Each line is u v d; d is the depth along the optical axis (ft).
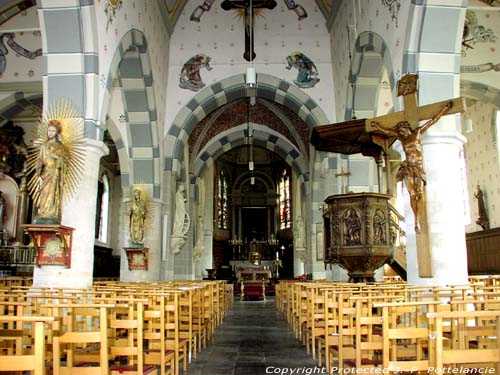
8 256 61.62
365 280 36.37
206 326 28.78
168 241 51.90
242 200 123.95
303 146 73.10
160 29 51.37
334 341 20.42
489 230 59.88
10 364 8.80
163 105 53.67
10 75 49.88
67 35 31.17
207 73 55.88
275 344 28.09
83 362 15.44
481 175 63.41
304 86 55.52
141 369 13.88
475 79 48.98
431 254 28.14
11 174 64.95
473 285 24.43
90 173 30.55
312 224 68.28
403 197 31.14
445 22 29.91
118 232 85.35
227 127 76.28
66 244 28.60
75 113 30.81
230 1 55.42
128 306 14.96
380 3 37.19
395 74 33.53
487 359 9.93
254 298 76.18
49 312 14.67
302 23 56.90
